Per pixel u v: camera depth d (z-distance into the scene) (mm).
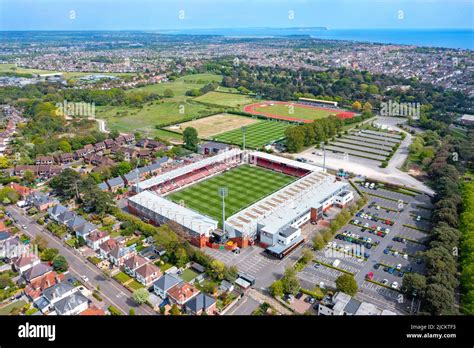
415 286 126938
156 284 131750
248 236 164875
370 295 132375
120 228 175375
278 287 130625
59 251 158500
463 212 174625
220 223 179250
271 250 156875
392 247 162750
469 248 145875
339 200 199250
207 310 120812
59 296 124875
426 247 160625
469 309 116938
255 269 148500
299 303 129000
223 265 139500
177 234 159375
